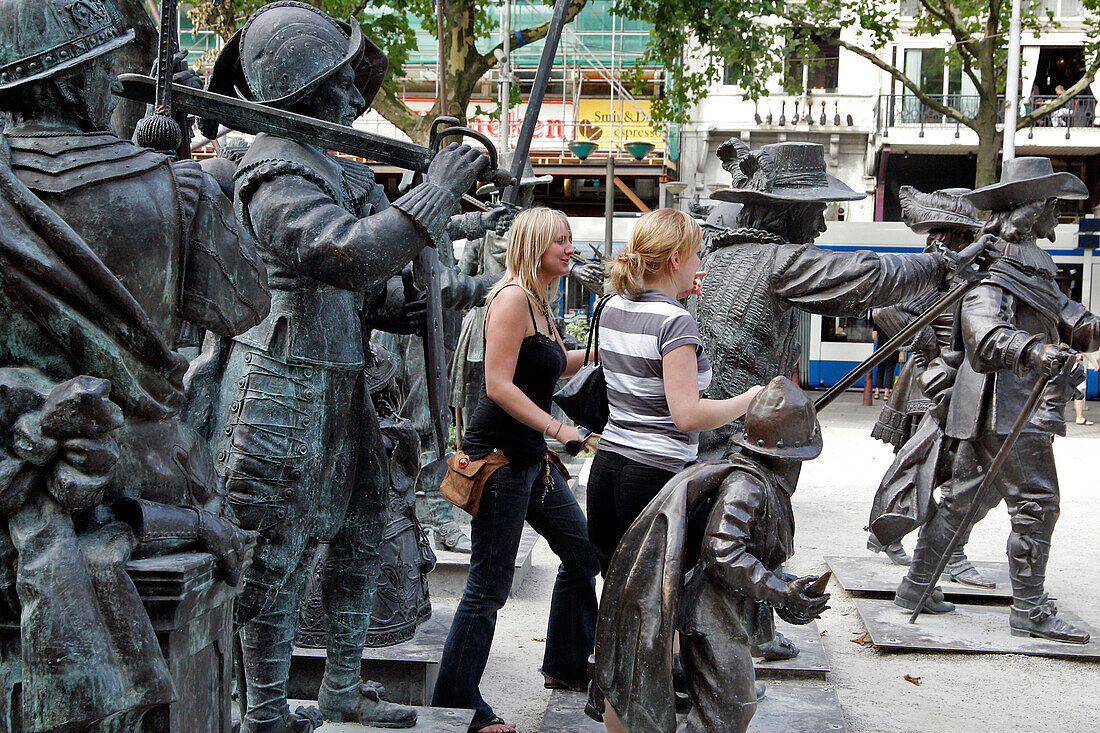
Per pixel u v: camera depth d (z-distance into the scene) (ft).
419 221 8.91
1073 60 86.28
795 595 8.81
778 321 13.60
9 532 6.34
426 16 50.75
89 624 6.16
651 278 11.00
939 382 17.81
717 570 9.00
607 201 47.67
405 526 14.52
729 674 9.32
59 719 6.06
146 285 6.98
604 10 88.69
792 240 14.24
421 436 21.15
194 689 7.21
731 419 10.29
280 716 10.52
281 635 10.45
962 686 15.01
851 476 34.73
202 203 7.47
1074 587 20.54
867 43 86.99
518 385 12.16
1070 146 85.35
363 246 8.68
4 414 6.27
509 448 12.07
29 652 6.09
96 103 7.11
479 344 22.22
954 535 16.85
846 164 89.86
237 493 9.48
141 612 6.41
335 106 9.86
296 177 9.11
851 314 13.12
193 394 10.07
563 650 13.87
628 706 9.41
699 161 88.94
